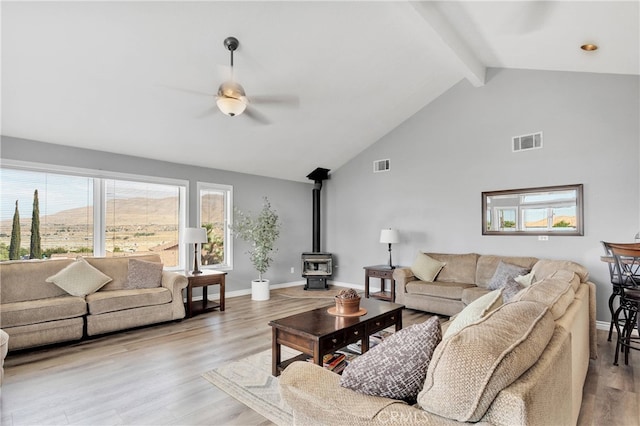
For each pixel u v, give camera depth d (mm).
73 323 3574
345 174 6930
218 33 3199
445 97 5520
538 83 4625
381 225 6328
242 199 6215
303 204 7309
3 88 3229
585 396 2477
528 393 946
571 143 4348
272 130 5078
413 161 5898
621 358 3180
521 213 4738
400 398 1281
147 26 2959
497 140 4973
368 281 5691
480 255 5020
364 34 3715
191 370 2900
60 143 4234
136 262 4469
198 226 5586
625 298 3061
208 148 5113
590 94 4227
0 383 2318
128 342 3605
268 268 6598
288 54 3688
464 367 994
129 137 4422
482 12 3326
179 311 4363
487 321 1231
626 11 2602
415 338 1286
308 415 1317
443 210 5520
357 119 5477
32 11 2615
